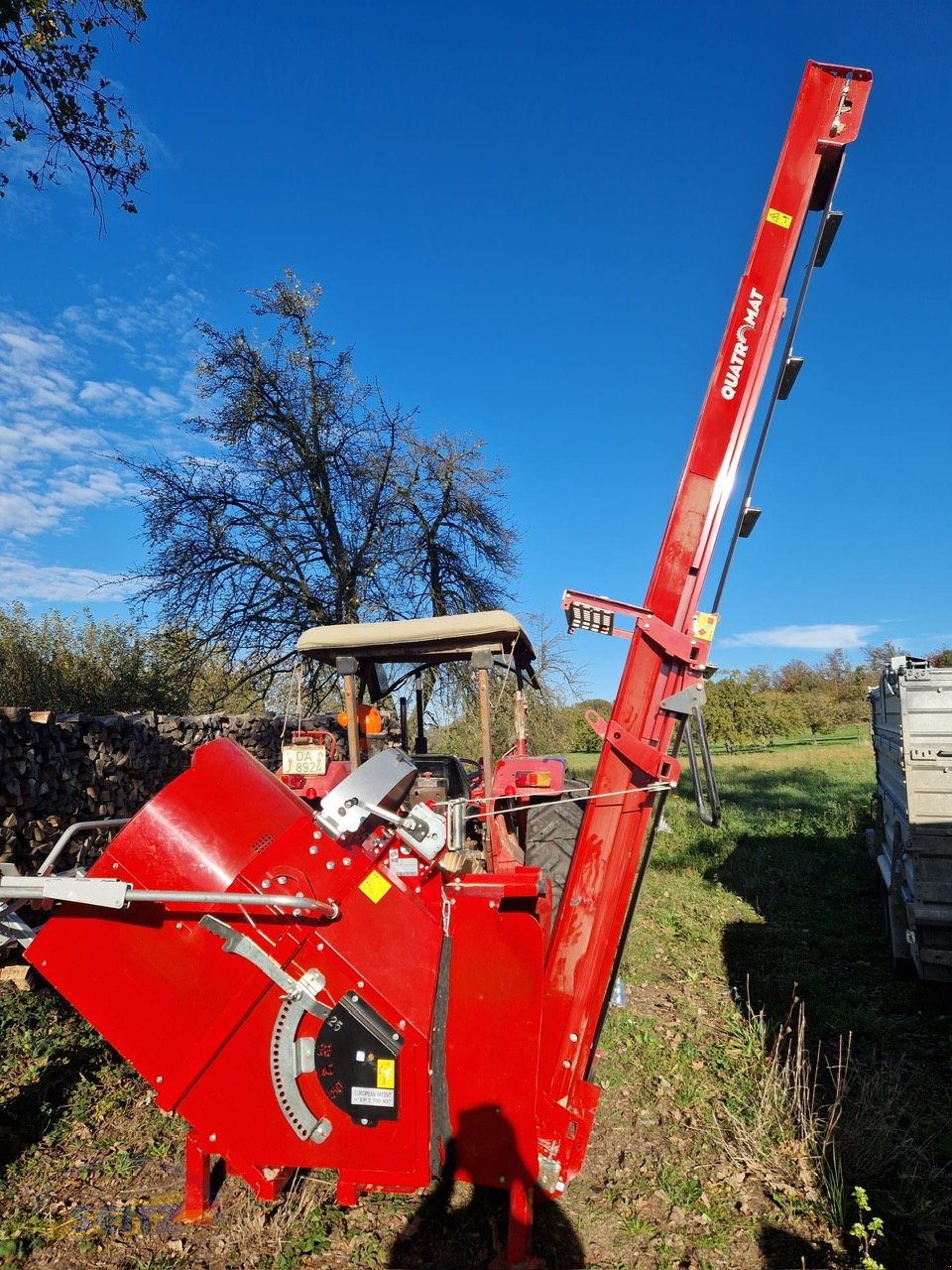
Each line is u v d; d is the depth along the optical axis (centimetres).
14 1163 337
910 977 550
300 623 1520
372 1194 315
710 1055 436
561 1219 301
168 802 281
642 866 286
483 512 1688
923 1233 290
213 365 1514
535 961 271
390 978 269
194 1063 270
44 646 1202
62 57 654
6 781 548
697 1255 281
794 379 274
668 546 283
